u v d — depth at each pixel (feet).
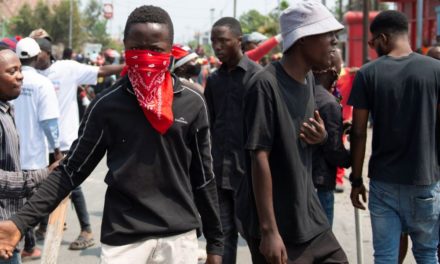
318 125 11.21
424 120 13.32
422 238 13.97
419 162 13.34
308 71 11.37
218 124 17.74
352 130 14.30
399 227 13.94
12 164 13.01
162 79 10.09
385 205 13.88
